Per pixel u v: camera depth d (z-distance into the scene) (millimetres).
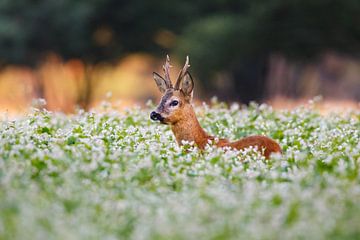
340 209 10039
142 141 14477
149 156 12695
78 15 45938
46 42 47125
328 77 57781
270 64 49594
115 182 11469
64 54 48250
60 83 52406
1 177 11414
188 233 9227
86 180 11516
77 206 10266
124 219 9914
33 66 48562
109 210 10133
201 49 41750
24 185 10984
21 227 9180
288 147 14977
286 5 41125
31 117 16062
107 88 61438
